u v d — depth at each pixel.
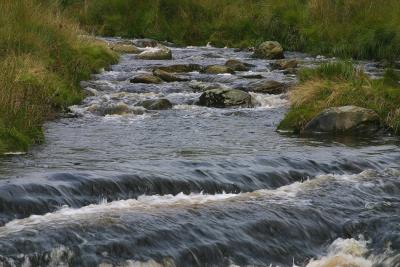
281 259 8.62
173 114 16.64
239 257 8.41
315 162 11.49
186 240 8.37
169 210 9.00
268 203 9.62
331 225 9.38
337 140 13.98
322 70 18.33
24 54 17.56
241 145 13.16
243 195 9.88
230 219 8.99
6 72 15.15
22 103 14.17
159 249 8.10
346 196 10.24
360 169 11.57
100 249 7.86
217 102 17.80
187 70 22.73
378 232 9.30
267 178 10.59
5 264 7.39
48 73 17.70
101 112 16.45
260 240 8.75
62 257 7.67
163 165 10.77
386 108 15.48
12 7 20.42
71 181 9.46
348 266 8.65
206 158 11.55
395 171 11.42
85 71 20.44
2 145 11.91
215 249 8.35
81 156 11.77
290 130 14.89
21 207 8.62
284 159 11.48
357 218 9.60
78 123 15.22
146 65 23.30
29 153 11.96
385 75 17.52
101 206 9.01
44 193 9.01
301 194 10.16
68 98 17.25
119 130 14.52
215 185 10.06
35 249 7.67
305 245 8.95
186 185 9.90
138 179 9.74
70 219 8.41
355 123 14.71
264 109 17.39
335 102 15.76
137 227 8.37
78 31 23.70
